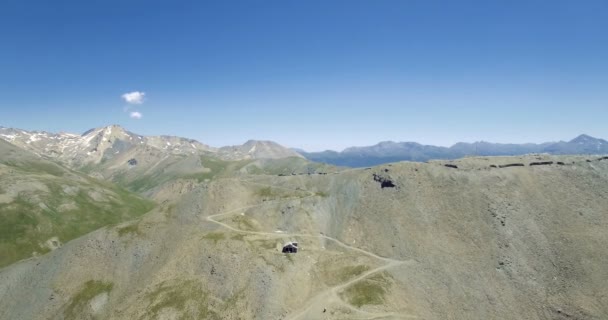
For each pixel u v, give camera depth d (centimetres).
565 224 15175
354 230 17038
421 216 16712
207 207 17712
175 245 15175
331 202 18812
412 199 17600
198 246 14675
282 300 12512
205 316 12325
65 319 13550
